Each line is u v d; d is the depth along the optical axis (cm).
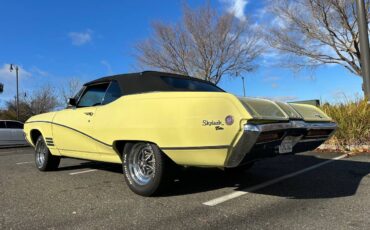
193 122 443
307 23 2169
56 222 412
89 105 607
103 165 799
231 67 2702
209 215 424
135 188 512
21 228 396
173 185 573
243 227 383
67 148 650
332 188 543
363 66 1211
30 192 555
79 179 644
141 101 496
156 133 471
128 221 409
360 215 413
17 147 1820
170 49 2720
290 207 450
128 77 553
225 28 2652
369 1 1811
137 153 518
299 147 518
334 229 372
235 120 416
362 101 1090
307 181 596
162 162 479
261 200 485
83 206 472
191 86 562
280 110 466
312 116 532
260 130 412
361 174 641
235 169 661
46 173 717
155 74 548
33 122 745
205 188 554
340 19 2048
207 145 436
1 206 480
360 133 984
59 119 657
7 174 719
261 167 737
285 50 2294
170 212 438
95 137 566
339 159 823
